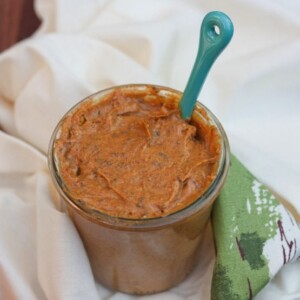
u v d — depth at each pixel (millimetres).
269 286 329
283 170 356
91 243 312
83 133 303
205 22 282
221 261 310
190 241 312
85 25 449
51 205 337
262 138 382
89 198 274
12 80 412
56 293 307
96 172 285
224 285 306
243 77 382
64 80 382
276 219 323
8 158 375
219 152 291
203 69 290
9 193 365
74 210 283
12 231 346
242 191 332
